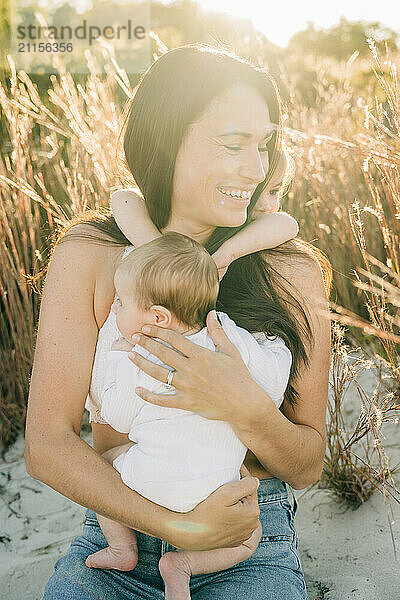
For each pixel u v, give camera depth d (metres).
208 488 1.38
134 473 1.40
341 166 3.23
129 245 1.58
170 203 1.58
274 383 1.48
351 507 2.18
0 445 2.77
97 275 1.55
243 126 1.48
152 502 1.39
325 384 1.62
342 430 2.29
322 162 3.34
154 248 1.45
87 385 1.50
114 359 1.47
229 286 1.61
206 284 1.45
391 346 2.25
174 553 1.46
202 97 1.47
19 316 2.90
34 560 2.18
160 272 1.42
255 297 1.59
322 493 2.25
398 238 2.45
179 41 4.62
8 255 2.88
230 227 1.63
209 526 1.38
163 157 1.53
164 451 1.39
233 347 1.43
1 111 3.57
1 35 4.50
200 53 1.50
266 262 1.62
